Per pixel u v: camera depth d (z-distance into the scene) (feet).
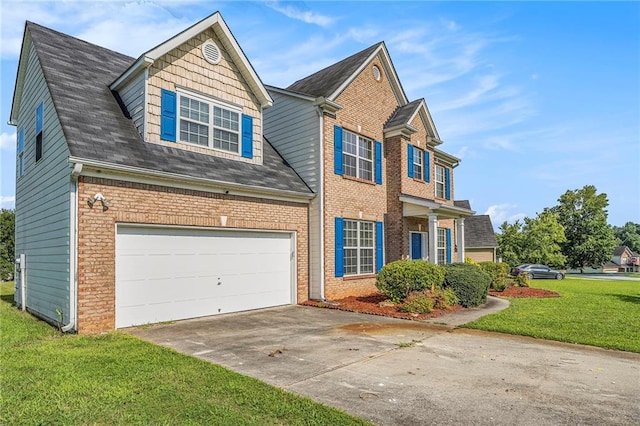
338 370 18.58
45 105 33.47
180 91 34.55
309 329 28.35
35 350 21.25
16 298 42.60
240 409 13.74
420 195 55.36
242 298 36.17
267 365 19.31
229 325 29.60
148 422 12.62
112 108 33.32
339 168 44.55
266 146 46.55
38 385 15.87
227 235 35.22
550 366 19.53
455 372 18.43
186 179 30.73
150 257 29.73
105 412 13.34
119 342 23.11
